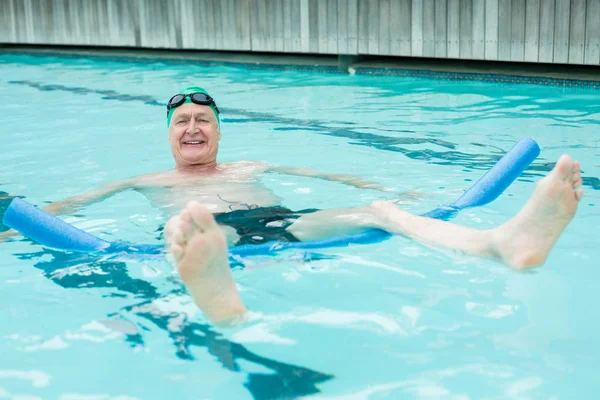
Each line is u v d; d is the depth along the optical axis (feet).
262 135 17.31
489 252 7.98
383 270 8.25
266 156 14.92
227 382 6.04
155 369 6.30
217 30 34.88
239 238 9.28
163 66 35.29
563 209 7.35
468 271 8.08
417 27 27.94
